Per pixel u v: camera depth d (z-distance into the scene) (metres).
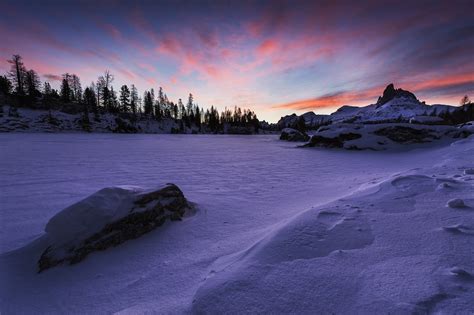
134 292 2.26
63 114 56.81
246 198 5.56
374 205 3.50
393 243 2.41
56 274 2.63
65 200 5.20
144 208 3.60
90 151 15.55
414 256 2.15
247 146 23.94
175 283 2.33
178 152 16.91
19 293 2.34
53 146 17.89
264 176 8.41
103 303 2.14
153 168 9.91
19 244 3.29
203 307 1.79
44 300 2.23
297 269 2.08
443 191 3.74
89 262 2.82
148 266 2.71
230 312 1.71
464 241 2.31
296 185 6.95
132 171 9.09
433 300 1.60
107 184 6.80
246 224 3.91
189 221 4.03
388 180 4.64
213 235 3.50
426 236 2.48
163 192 4.08
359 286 1.82
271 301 1.76
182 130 73.75
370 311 1.58
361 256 2.22
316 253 2.32
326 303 1.70
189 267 2.61
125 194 3.68
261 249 2.46
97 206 3.29
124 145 21.28
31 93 57.38
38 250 3.06
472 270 1.89
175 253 2.98
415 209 3.21
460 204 3.11
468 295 1.62
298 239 2.57
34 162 10.34
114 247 3.11
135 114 73.50
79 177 7.69
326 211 3.32
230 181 7.54
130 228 3.33
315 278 1.95
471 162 7.12
